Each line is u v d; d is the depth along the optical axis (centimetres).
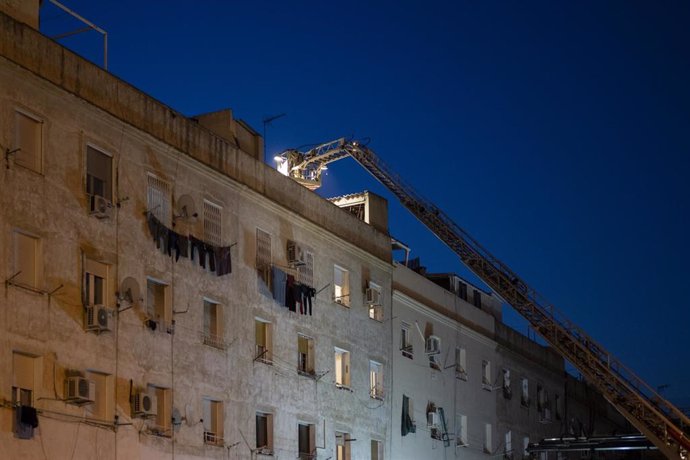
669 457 5425
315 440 4228
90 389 3077
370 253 4847
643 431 5509
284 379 4088
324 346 4394
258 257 4050
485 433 5900
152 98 3572
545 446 6272
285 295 4147
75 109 3228
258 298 4003
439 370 5422
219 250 3806
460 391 5612
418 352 5228
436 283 5931
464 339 5756
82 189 3225
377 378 4831
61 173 3148
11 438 2859
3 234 2920
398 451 4906
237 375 3825
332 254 4566
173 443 3462
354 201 5138
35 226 3033
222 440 3706
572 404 7325
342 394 4472
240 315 3891
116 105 3406
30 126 3080
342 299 4612
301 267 4319
